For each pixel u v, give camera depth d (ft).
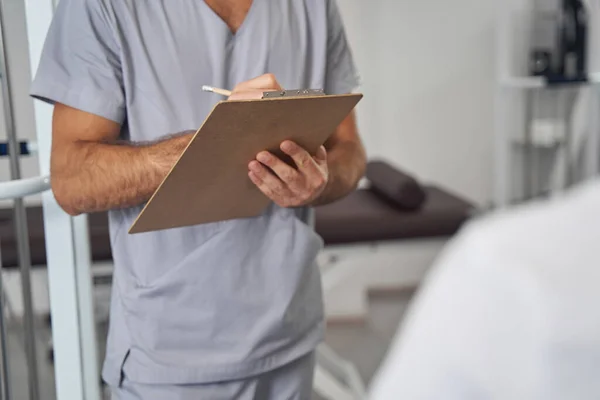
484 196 12.52
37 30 4.03
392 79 11.86
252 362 4.03
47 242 4.30
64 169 3.82
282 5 4.23
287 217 4.17
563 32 11.23
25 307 4.51
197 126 4.02
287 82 4.23
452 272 1.87
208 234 4.02
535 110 12.06
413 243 8.65
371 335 10.64
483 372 1.76
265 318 4.08
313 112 3.26
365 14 11.53
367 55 11.69
